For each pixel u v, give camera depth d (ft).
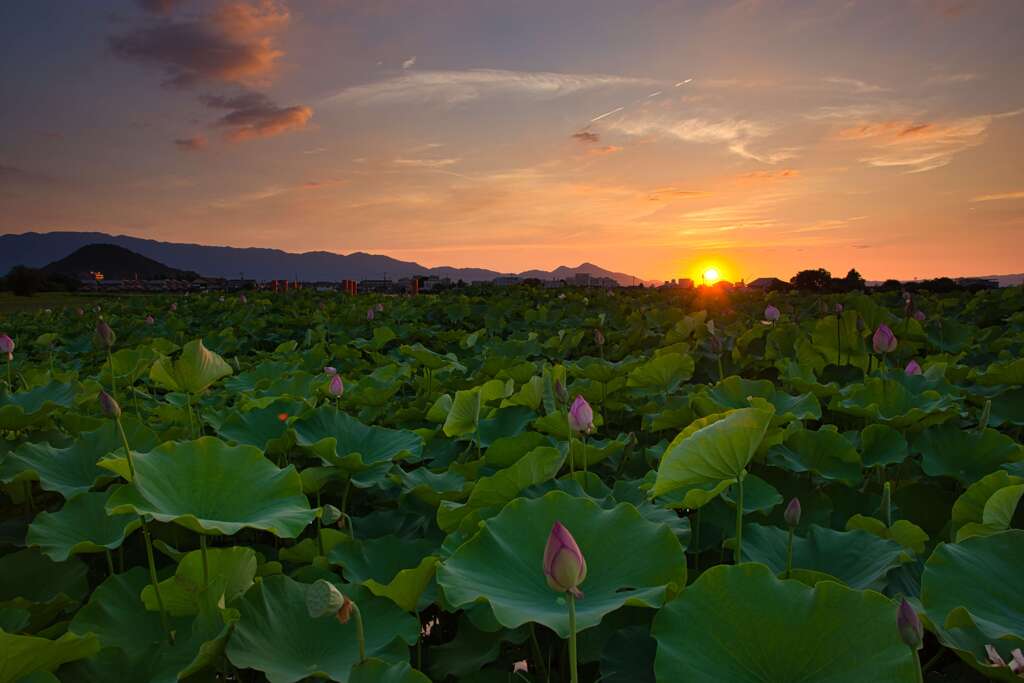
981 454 12.06
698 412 14.08
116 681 7.06
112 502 7.82
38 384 18.49
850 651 5.64
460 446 15.15
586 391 17.83
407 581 7.70
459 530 8.90
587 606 6.70
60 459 11.08
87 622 7.96
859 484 13.23
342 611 6.30
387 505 12.75
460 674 7.91
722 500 10.39
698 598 6.22
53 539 8.98
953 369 18.28
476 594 6.84
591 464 12.59
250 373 21.04
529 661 9.04
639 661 7.16
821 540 8.84
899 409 14.56
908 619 4.98
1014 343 24.56
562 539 5.54
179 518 7.42
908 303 24.61
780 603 6.03
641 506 9.96
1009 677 5.53
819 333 22.53
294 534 8.11
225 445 9.23
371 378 18.76
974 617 6.22
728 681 5.76
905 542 9.03
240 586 8.22
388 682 6.37
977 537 7.01
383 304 49.75
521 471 9.81
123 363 17.67
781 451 12.27
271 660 7.00
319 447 11.21
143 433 11.71
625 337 32.07
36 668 6.39
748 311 42.34
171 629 8.15
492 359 20.62
